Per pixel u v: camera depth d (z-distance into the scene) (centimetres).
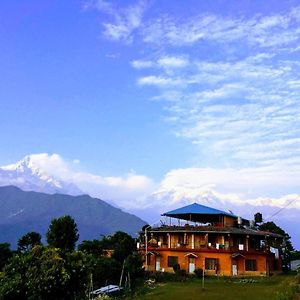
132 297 4944
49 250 2916
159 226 8462
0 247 5741
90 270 3130
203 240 7575
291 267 9194
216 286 5759
